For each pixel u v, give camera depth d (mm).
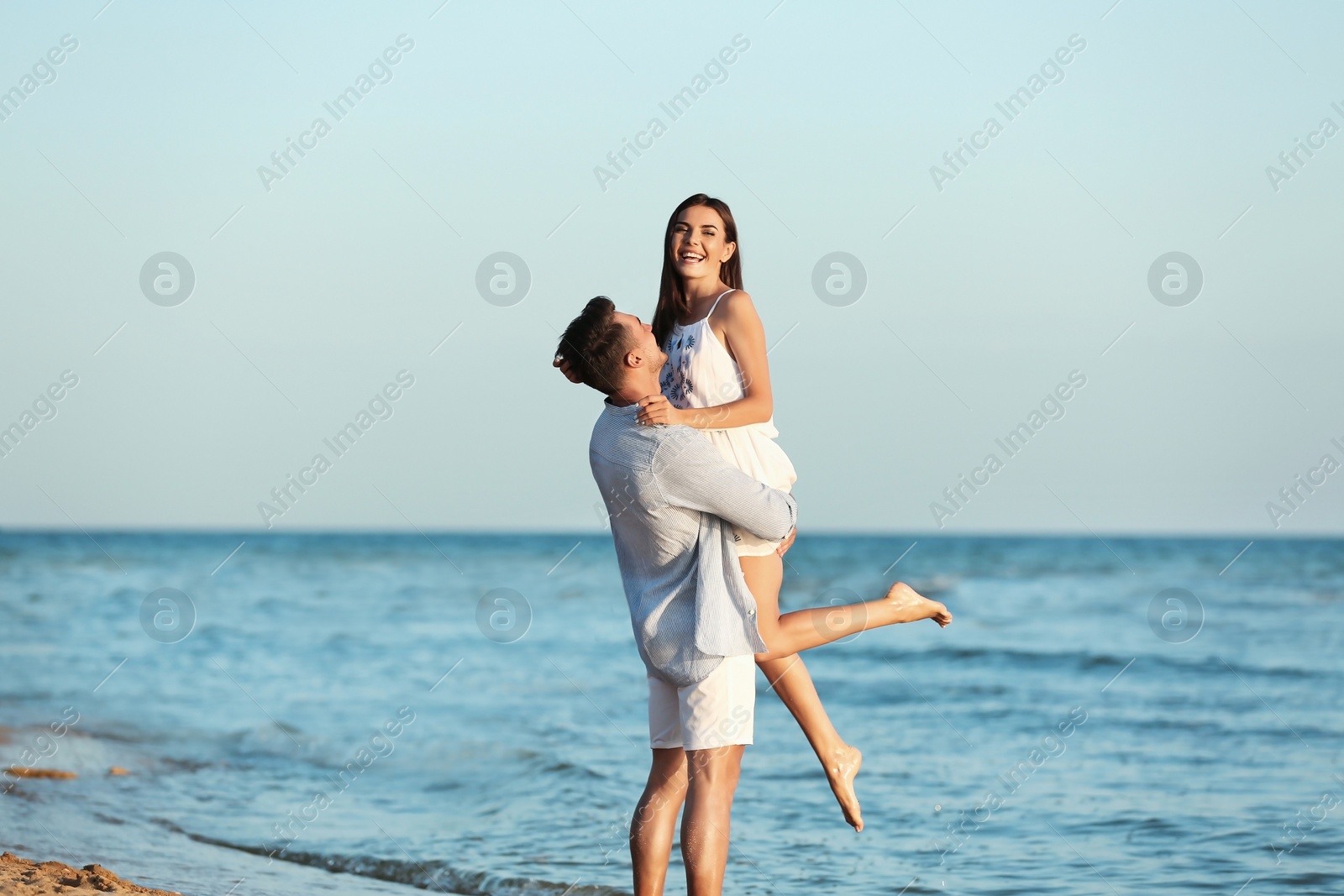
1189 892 4738
